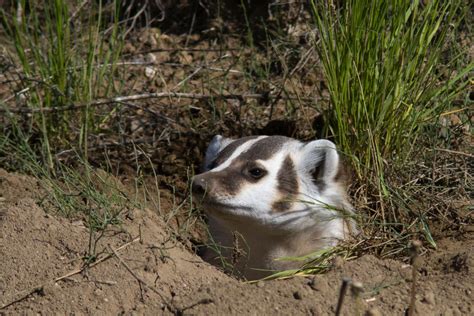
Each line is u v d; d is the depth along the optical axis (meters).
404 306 6.06
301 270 7.18
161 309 6.19
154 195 9.95
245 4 12.80
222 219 7.77
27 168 9.43
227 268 8.06
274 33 11.84
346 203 8.30
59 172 9.23
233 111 10.82
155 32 12.77
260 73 11.27
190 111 10.91
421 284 6.35
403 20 8.45
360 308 6.01
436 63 8.99
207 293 6.16
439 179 8.66
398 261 6.97
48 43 10.97
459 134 9.18
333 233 8.20
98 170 9.31
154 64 11.70
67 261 6.56
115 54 11.30
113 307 6.25
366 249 7.68
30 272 6.48
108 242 6.74
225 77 11.15
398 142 8.70
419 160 8.77
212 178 7.66
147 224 7.08
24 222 6.89
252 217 7.79
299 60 11.33
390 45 8.44
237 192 7.69
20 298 6.30
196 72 11.34
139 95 10.27
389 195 8.16
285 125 10.41
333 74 8.76
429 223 8.24
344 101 8.73
